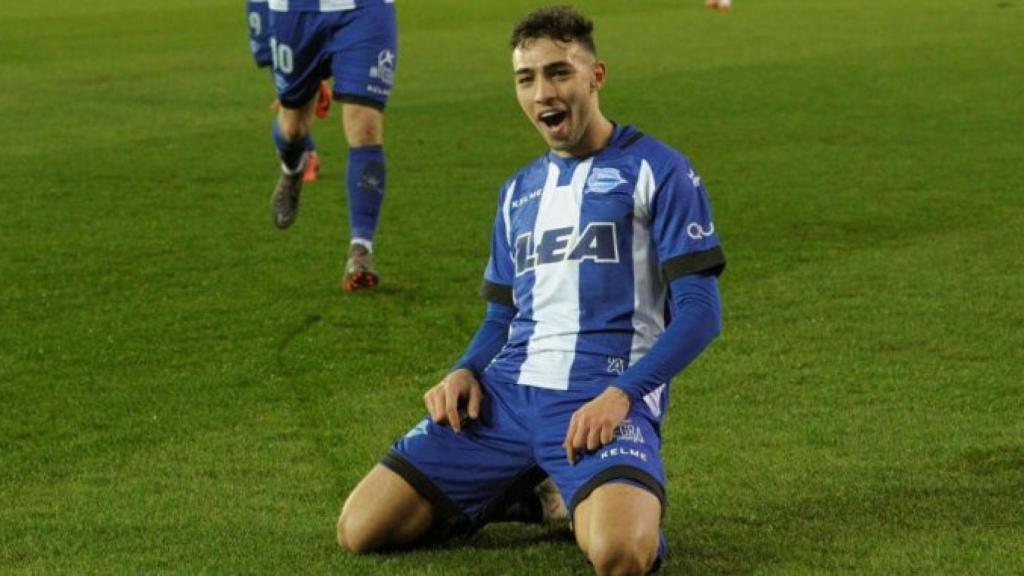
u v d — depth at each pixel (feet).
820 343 62.34
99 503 45.68
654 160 41.27
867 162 104.53
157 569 40.11
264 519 44.19
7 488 47.16
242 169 105.40
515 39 41.42
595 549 37.09
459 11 234.38
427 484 40.91
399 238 83.82
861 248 79.56
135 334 65.16
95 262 78.38
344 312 68.80
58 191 97.60
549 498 42.70
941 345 61.82
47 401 56.18
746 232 83.66
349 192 73.46
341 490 46.80
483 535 42.86
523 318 42.39
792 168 102.78
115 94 144.46
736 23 208.44
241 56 174.60
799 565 39.55
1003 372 58.03
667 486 46.14
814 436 50.88
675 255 40.42
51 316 68.13
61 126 125.29
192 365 60.70
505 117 127.95
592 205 41.37
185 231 85.97
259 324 66.80
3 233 85.25
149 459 49.85
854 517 43.14
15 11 241.35
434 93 142.82
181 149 113.70
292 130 78.48
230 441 51.62
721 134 117.29
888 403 54.44
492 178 101.30
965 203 90.58
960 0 244.01
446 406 41.37
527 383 41.29
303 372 59.88
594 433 38.73
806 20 211.82
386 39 73.36
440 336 65.00
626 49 177.06
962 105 130.62
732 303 68.80
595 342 41.09
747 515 43.50
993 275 73.20
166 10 240.94
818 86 143.33
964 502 44.19
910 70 153.69
